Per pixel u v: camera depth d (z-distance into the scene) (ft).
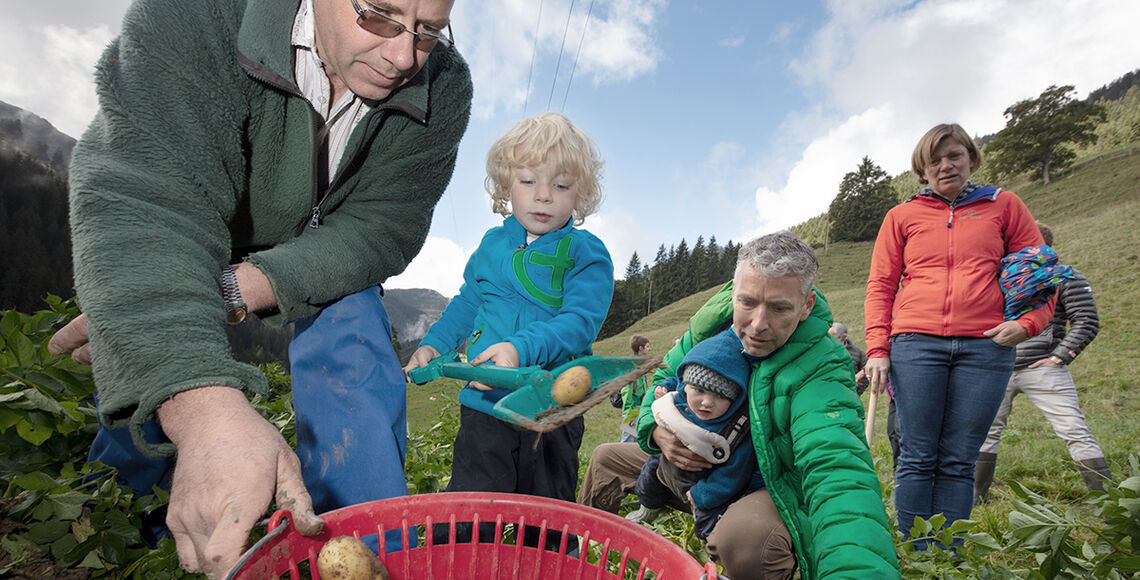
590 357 4.34
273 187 5.10
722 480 7.09
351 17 4.36
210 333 3.46
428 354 7.26
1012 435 20.06
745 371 6.75
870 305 10.36
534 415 4.07
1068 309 12.64
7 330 5.69
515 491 6.61
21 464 5.65
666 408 7.03
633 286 365.61
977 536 6.94
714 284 347.56
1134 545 6.22
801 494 6.59
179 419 3.18
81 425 6.00
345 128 5.38
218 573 2.69
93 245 3.46
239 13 4.65
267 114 4.77
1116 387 31.40
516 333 6.48
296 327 5.58
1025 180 244.83
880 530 5.18
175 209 3.91
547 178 6.98
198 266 3.72
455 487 6.59
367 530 3.73
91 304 3.33
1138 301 56.29
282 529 2.96
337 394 5.22
